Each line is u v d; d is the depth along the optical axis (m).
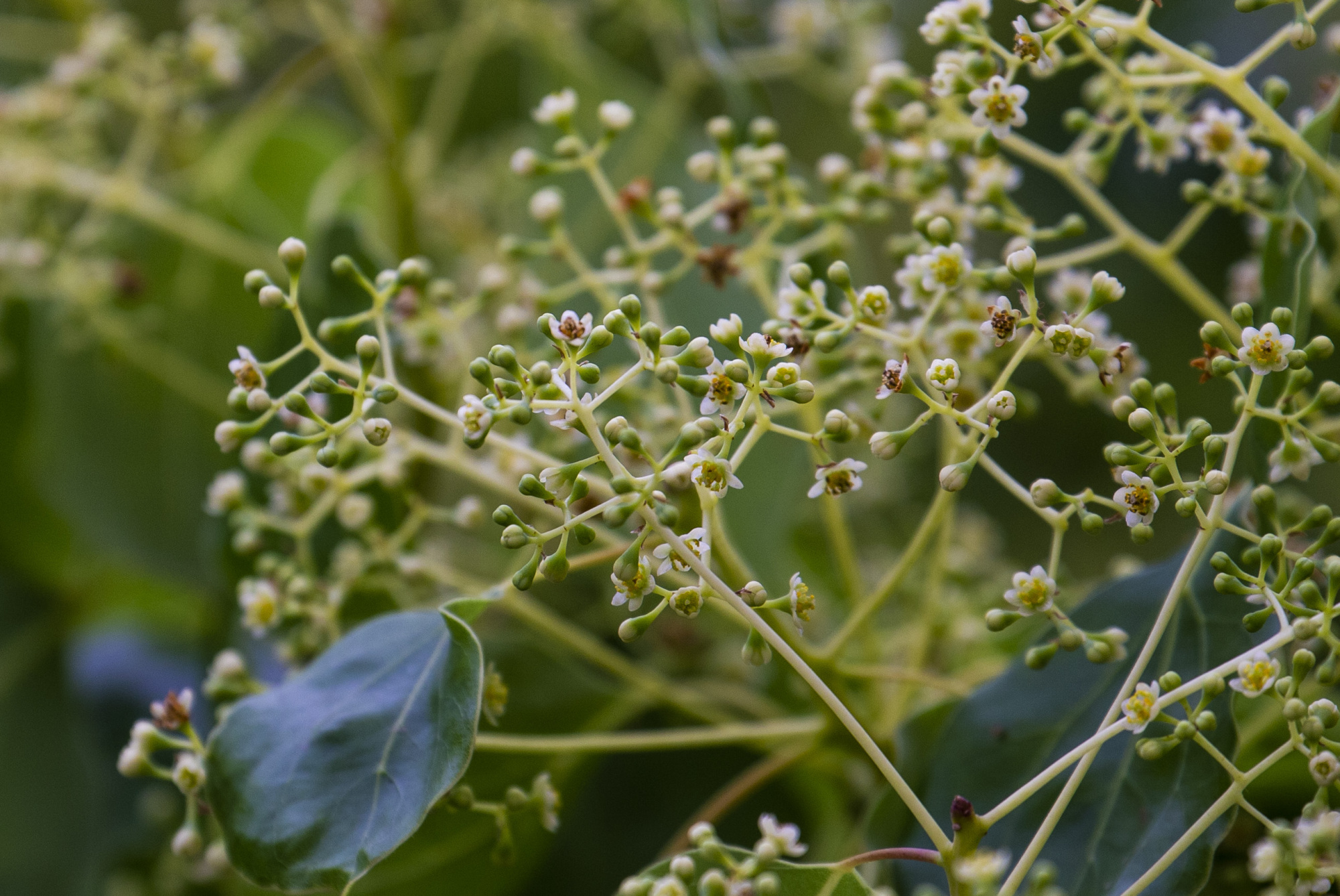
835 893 0.31
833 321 0.32
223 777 0.32
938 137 0.35
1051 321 0.33
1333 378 0.37
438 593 0.39
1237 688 0.31
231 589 0.37
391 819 0.31
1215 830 0.31
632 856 0.39
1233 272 0.37
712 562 0.33
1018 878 0.30
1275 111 0.33
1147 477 0.31
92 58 0.40
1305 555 0.31
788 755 0.34
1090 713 0.33
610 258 0.35
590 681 0.37
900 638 0.39
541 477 0.31
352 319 0.33
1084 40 0.32
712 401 0.31
